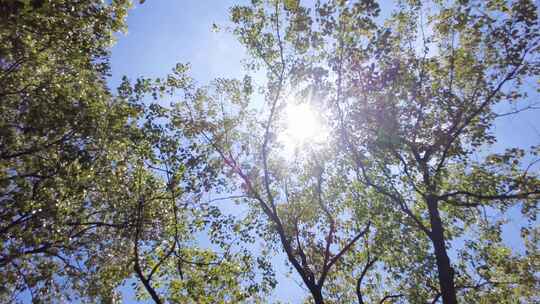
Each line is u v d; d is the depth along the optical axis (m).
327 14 14.10
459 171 17.06
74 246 14.88
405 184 16.42
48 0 11.36
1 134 12.75
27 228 12.30
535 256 16.73
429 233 14.39
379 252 16.25
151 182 15.44
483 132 14.75
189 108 16.55
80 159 13.48
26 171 14.37
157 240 16.34
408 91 16.48
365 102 16.47
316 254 17.52
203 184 15.63
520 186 14.07
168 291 15.44
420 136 16.58
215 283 15.62
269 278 14.97
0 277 13.47
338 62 15.43
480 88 15.43
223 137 16.84
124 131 15.07
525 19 13.53
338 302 19.25
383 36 14.57
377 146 16.19
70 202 13.26
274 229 17.42
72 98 14.02
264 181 17.22
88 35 14.59
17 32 11.63
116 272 15.09
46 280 14.44
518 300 17.17
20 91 12.92
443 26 15.79
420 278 15.81
